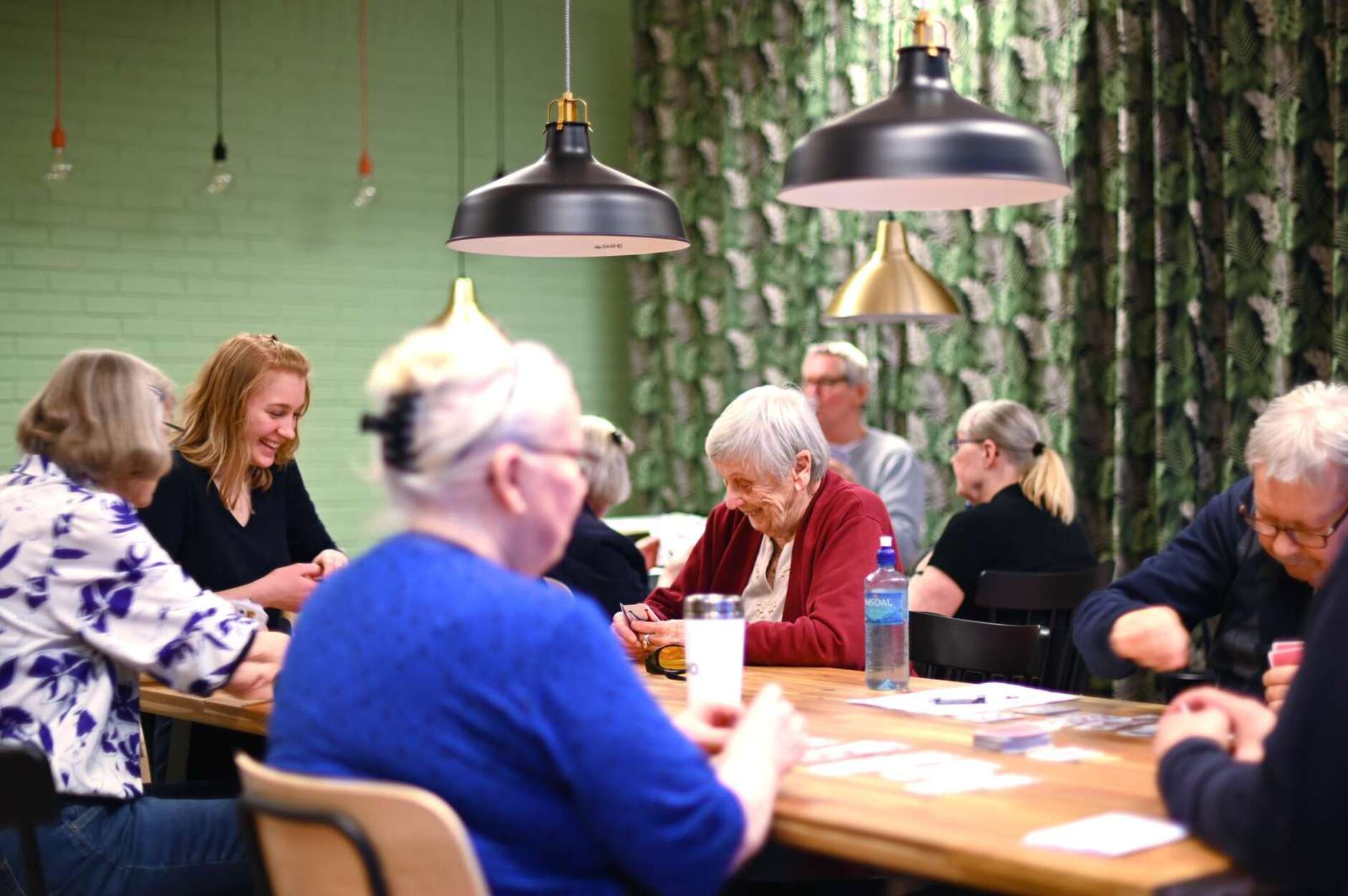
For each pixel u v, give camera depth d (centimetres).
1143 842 138
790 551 289
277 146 615
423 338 149
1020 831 143
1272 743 131
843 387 521
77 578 217
